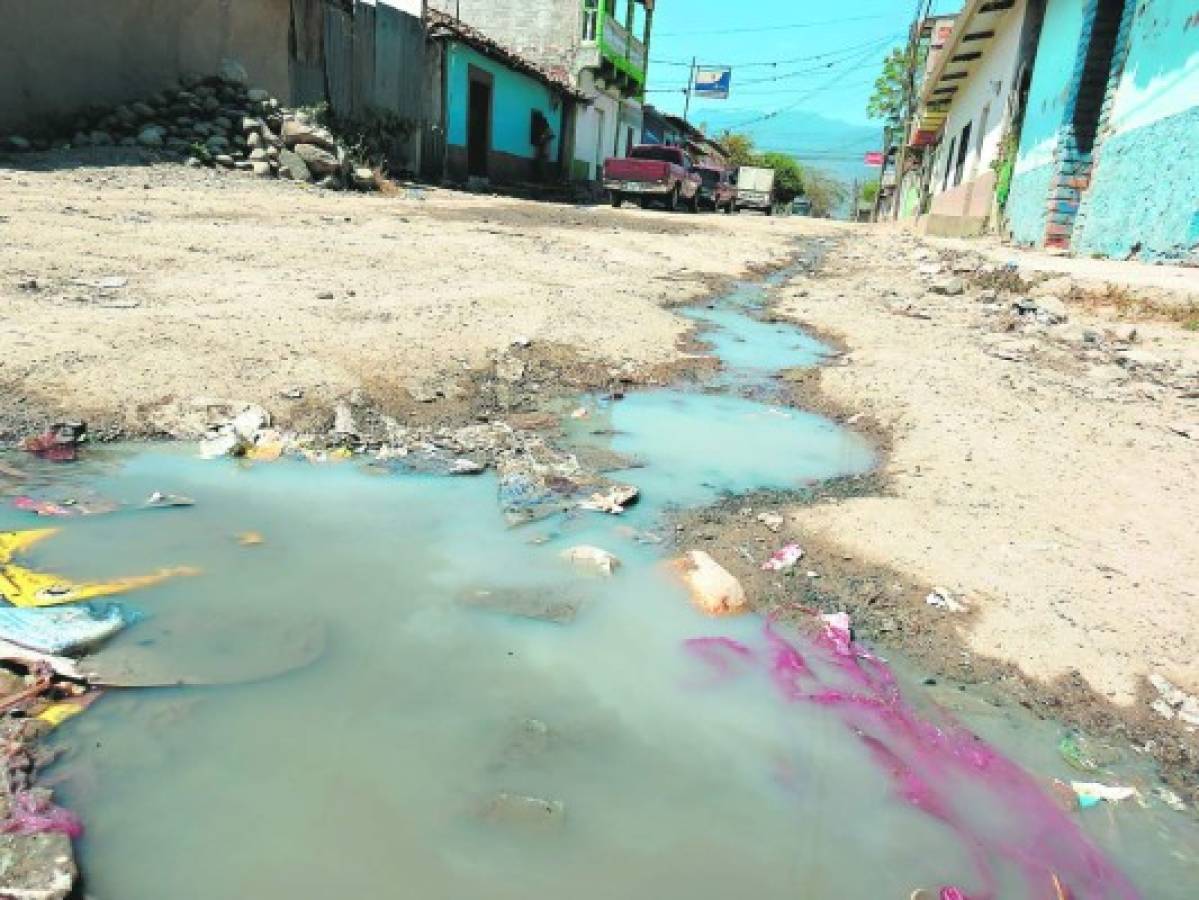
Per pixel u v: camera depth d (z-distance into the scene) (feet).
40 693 6.61
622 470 12.02
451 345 15.67
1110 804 6.49
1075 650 7.98
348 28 48.60
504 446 12.48
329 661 7.41
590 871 5.54
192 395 12.25
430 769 6.29
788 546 9.85
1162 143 28.17
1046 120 39.86
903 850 5.94
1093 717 7.33
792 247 43.09
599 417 14.17
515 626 8.18
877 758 6.79
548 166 80.07
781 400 15.70
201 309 15.71
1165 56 28.27
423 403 13.52
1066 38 38.11
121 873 5.23
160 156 36.29
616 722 6.99
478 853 5.61
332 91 48.29
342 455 11.70
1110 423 14.12
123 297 16.08
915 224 71.82
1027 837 6.14
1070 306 24.81
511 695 7.20
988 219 51.62
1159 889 5.79
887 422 14.16
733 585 8.83
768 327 21.75
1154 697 7.49
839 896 5.51
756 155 188.55
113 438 11.23
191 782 5.96
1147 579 9.10
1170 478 11.82
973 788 6.56
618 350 17.34
